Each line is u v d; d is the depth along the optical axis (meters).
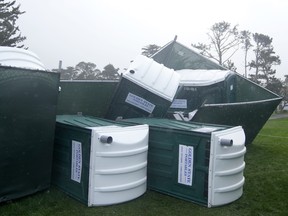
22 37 31.94
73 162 3.97
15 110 3.60
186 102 7.09
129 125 4.11
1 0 31.05
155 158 4.23
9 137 3.57
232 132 3.99
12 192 3.67
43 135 3.94
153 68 6.13
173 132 4.02
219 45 42.22
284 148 7.60
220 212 3.66
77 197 3.89
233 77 7.32
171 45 8.88
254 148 7.57
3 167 3.55
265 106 6.63
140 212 3.61
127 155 3.75
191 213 3.62
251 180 4.95
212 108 5.93
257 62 51.38
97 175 3.65
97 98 6.75
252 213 3.66
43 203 3.77
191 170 3.88
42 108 3.88
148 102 5.89
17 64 4.04
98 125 4.06
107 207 3.70
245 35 45.97
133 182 3.87
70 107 6.45
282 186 4.66
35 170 3.90
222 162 3.75
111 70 57.53
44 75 3.86
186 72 7.81
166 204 3.85
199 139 3.78
